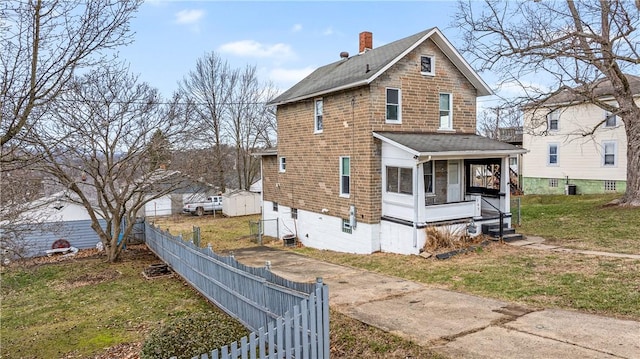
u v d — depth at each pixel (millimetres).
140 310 10367
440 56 16203
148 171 17453
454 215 14039
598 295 8094
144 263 16578
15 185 9852
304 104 18719
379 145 14992
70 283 13789
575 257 11234
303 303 5445
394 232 14414
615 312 7203
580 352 5703
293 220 20188
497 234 13945
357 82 14633
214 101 38875
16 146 7918
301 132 19062
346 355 6277
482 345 6141
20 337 9109
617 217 15984
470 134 16859
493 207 15156
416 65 15656
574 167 26688
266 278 7578
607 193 24422
